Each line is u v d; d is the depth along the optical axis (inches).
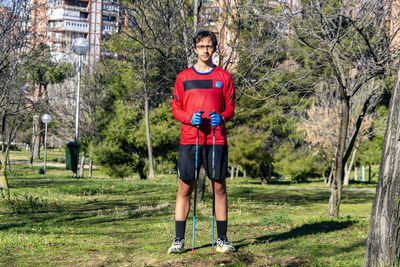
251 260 170.4
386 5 367.6
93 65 1264.8
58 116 1298.0
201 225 301.4
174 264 165.0
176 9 450.6
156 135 1221.7
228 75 185.9
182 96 186.5
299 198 725.9
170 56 464.4
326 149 1273.4
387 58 361.1
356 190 1103.6
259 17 406.9
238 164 1395.2
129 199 555.5
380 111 1267.2
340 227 298.0
